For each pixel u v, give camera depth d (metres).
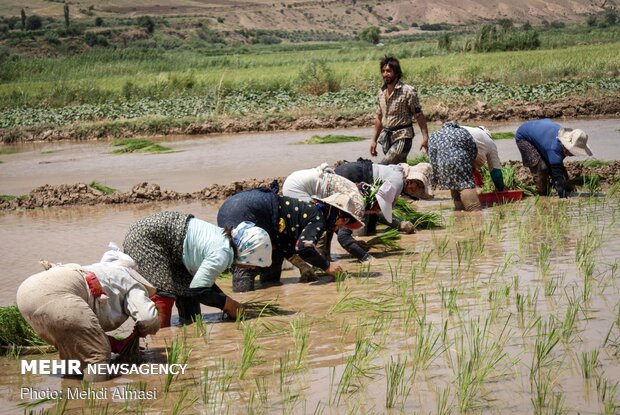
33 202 13.70
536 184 12.02
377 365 5.52
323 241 8.65
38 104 33.19
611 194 11.75
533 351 5.59
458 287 7.37
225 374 5.55
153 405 5.10
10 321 6.57
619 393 4.84
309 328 6.47
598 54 39.31
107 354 5.72
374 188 9.20
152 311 5.95
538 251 8.57
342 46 116.50
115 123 25.50
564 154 11.61
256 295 7.82
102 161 19.34
